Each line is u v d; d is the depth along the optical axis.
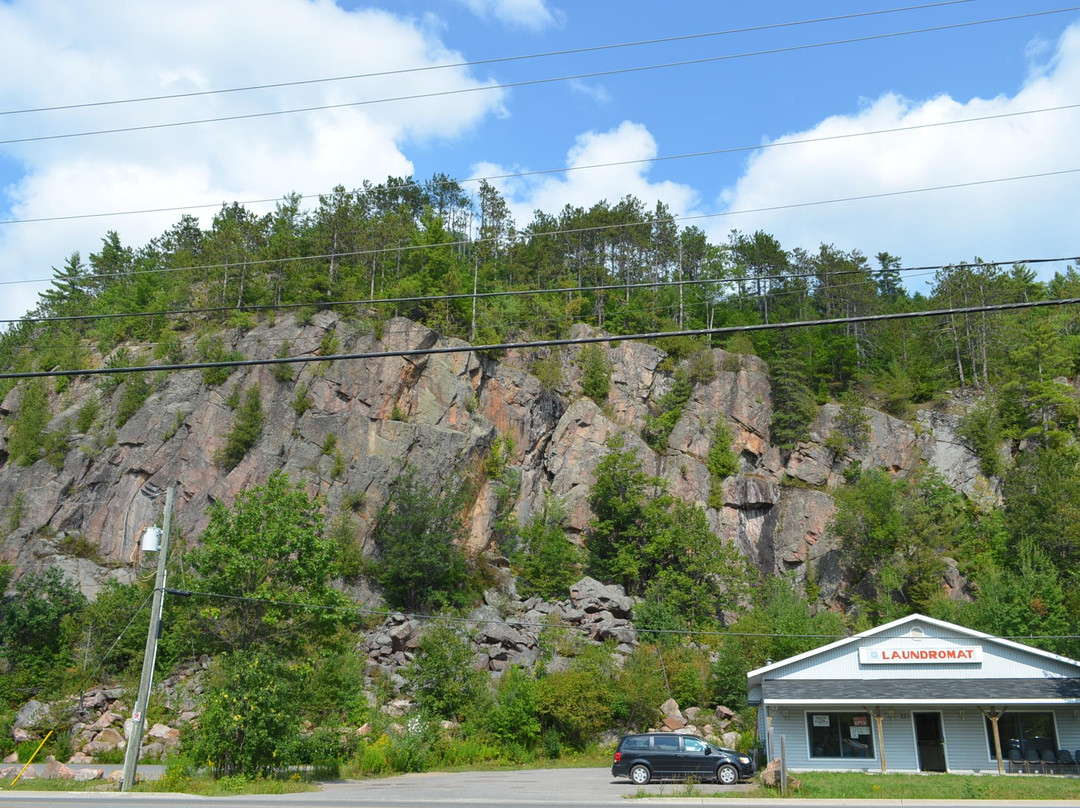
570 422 83.12
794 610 58.59
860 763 36.09
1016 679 35.56
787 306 109.75
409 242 106.25
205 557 35.28
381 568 68.19
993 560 67.75
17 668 59.22
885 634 37.38
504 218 123.69
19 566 69.06
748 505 79.38
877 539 70.69
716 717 51.56
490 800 25.33
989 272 100.81
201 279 96.06
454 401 78.38
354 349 79.06
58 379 85.38
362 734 44.16
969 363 98.00
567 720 47.75
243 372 78.38
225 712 32.69
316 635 36.81
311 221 117.56
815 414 84.69
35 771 37.41
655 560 73.00
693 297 111.00
